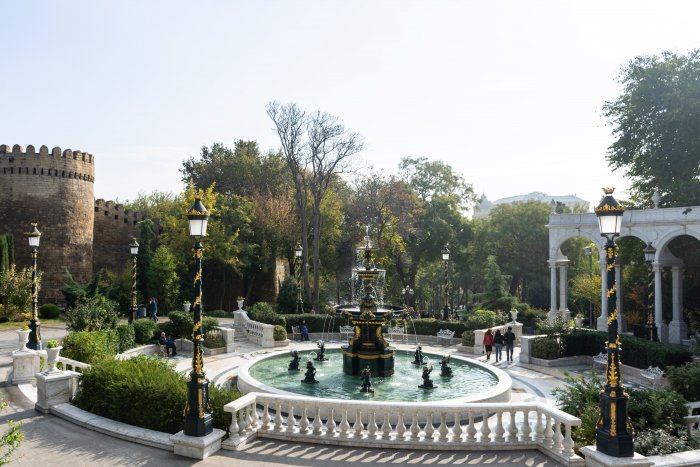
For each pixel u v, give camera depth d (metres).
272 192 59.75
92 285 41.25
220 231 47.88
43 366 18.34
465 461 10.62
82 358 19.39
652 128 32.94
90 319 23.84
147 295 42.53
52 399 13.91
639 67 34.16
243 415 11.77
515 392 19.06
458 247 56.31
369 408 11.54
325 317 34.41
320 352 23.12
